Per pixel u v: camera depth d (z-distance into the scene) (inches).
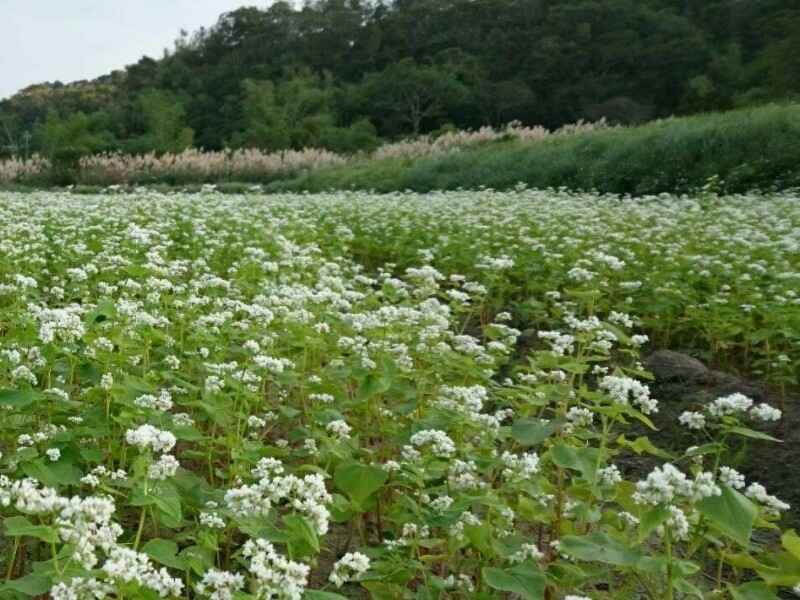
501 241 518.9
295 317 248.5
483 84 3228.3
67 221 531.8
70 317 197.6
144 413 175.2
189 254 458.0
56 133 2294.5
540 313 370.9
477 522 149.6
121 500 179.5
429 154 1647.4
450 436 190.4
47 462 160.6
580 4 3358.8
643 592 173.0
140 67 4116.6
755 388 297.3
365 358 207.9
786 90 1908.2
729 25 2883.9
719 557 151.5
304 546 137.2
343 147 2501.2
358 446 200.1
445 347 227.8
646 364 325.4
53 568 117.3
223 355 235.1
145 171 1701.5
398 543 147.9
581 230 531.5
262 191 1454.2
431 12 4033.0
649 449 165.5
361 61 3983.8
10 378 191.8
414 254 519.2
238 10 4185.5
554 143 1317.7
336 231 548.1
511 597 165.3
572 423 174.4
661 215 621.6
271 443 228.4
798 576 127.5
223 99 3366.1
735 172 873.5
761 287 400.8
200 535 145.1
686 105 2613.2
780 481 238.8
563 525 165.6
